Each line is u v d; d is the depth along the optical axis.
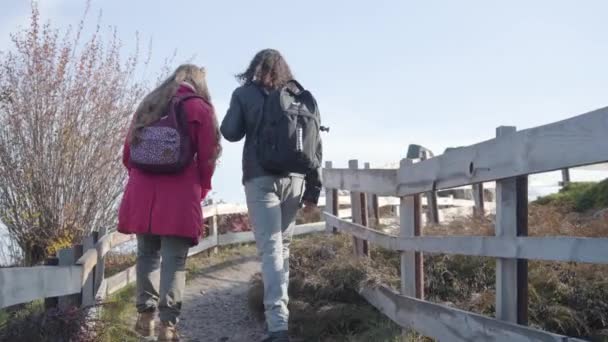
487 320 3.92
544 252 3.44
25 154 8.59
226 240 10.97
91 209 8.77
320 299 6.21
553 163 3.32
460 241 4.39
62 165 8.63
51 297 4.86
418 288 5.31
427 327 4.73
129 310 6.56
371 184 6.32
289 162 4.62
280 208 4.81
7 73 8.69
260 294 6.67
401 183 5.49
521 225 3.78
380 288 5.76
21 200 8.60
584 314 5.35
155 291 5.07
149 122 4.77
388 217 10.72
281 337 4.53
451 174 4.54
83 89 8.82
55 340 4.59
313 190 5.00
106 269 8.30
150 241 5.02
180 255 4.86
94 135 8.82
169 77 5.06
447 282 6.06
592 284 5.57
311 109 4.76
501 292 3.91
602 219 6.80
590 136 3.03
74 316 4.69
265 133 4.65
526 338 3.51
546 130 3.38
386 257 6.74
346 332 5.71
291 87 4.90
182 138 4.76
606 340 5.02
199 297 7.79
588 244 3.10
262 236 4.72
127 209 4.81
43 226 8.60
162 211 4.73
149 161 4.70
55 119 8.70
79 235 8.67
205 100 4.97
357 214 7.04
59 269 4.78
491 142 3.96
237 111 4.80
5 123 8.62
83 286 5.27
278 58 4.89
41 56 8.72
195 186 4.86
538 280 5.63
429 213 8.77
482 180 4.06
